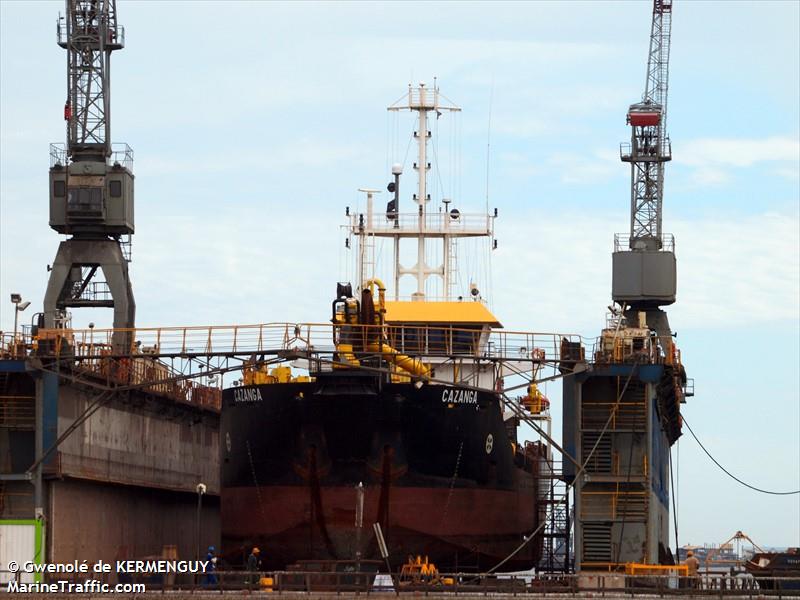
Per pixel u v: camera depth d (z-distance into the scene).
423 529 101.69
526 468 118.31
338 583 88.12
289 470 101.44
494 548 107.56
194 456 135.38
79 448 106.62
